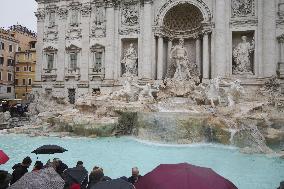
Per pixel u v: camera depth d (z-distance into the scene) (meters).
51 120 35.03
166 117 29.06
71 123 32.44
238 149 24.80
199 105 34.34
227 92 33.91
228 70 40.50
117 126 32.28
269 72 38.41
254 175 17.09
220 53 39.97
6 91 67.31
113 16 46.41
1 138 30.02
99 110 34.03
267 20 38.84
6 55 67.31
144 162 20.41
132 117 32.66
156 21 43.91
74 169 10.11
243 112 28.70
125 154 23.02
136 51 45.84
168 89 39.38
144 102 35.47
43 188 6.81
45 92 50.78
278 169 18.42
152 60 43.81
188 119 28.33
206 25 41.19
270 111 29.56
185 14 44.31
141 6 45.00
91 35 48.09
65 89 49.56
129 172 17.92
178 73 41.31
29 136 31.25
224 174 17.28
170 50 45.03
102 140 29.67
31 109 46.59
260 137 25.23
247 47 40.53
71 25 49.59
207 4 41.56
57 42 50.59
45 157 21.83
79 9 49.22
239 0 40.59
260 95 36.22
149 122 30.06
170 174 5.63
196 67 43.78
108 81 45.78
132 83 38.81
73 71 49.31
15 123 38.84
